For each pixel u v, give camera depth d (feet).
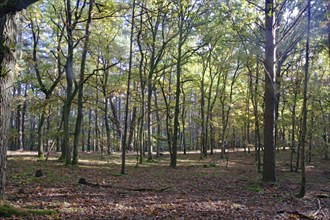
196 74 110.01
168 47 89.10
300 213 25.58
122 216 23.85
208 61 98.12
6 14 19.31
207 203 30.50
